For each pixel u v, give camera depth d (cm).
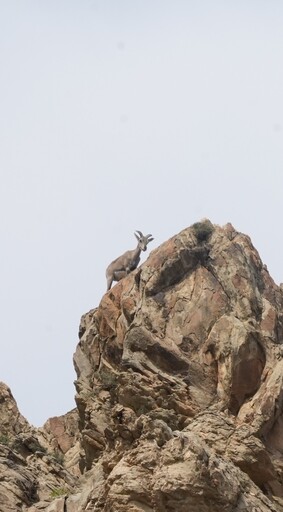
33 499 18725
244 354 18712
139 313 19612
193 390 18812
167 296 19688
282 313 19700
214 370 18925
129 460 15812
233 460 17400
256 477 17525
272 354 18850
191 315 19400
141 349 19275
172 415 18512
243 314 19288
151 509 15300
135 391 18838
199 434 17700
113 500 15400
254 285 19750
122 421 17738
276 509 16462
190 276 19838
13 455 19788
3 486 18525
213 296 19488
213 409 18475
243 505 15688
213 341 18975
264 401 17988
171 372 19075
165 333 19338
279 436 17925
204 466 15425
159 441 16000
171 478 15275
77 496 17638
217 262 19888
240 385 18600
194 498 15262
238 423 18062
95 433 19638
